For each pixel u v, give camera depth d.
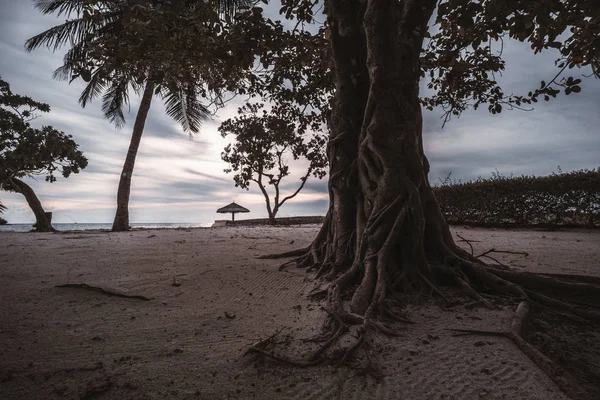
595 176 11.40
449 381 2.24
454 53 4.55
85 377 2.27
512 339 2.80
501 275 4.29
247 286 4.55
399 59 4.51
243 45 4.39
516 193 13.15
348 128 5.53
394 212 4.38
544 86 3.94
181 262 6.00
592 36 3.69
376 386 2.19
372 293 3.75
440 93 6.86
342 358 2.48
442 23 5.44
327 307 3.39
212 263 5.93
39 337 2.89
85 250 7.25
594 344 2.88
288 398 2.09
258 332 3.08
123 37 4.38
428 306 3.66
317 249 5.78
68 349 2.69
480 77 6.04
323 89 7.65
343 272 4.74
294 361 2.48
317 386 2.20
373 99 4.66
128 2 3.89
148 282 4.65
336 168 5.52
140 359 2.55
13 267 5.36
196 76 6.32
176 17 4.32
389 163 4.50
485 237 9.67
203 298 4.09
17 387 2.14
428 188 4.75
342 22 5.57
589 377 2.33
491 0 2.86
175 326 3.22
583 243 8.06
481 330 2.97
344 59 5.52
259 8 4.37
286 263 5.70
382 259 4.02
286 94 7.56
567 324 3.32
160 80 5.34
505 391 2.14
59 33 14.11
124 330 3.10
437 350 2.66
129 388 2.16
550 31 3.29
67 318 3.35
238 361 2.52
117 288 4.30
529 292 3.93
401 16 4.73
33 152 17.17
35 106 18.41
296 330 3.09
